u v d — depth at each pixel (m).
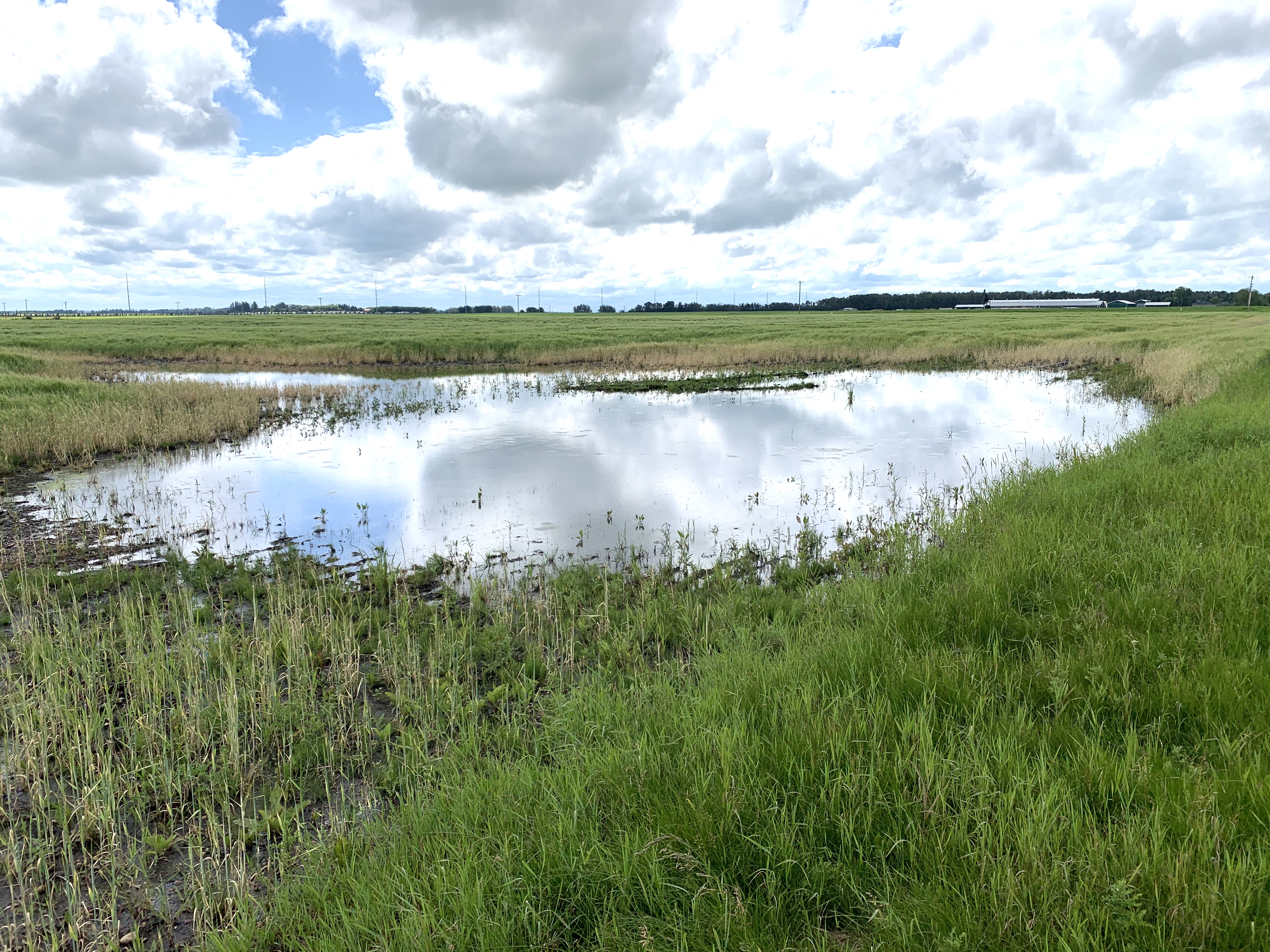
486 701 5.37
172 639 6.51
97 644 6.24
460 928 2.79
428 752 4.75
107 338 49.81
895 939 2.54
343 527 10.01
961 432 16.34
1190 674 4.02
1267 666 4.00
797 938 2.72
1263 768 3.14
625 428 17.34
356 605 7.30
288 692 5.60
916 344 37.34
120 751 4.92
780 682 4.56
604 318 92.56
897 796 3.17
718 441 15.56
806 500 10.88
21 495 11.74
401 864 3.36
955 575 6.50
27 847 4.09
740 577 7.79
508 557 8.71
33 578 8.00
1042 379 26.64
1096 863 2.68
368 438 16.44
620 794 3.55
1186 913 2.40
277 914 3.35
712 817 3.18
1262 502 6.86
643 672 5.39
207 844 4.10
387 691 5.68
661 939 2.72
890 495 11.09
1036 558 6.29
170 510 10.85
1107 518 7.30
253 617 7.06
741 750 3.64
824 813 3.20
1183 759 3.30
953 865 2.82
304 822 4.23
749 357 34.34
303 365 36.31
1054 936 2.44
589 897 2.96
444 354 37.94
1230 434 10.38
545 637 6.46
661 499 11.12
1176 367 22.42
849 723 3.78
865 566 7.75
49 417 15.94
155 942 3.43
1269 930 2.32
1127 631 4.64
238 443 15.91
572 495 11.45
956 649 4.75
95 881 3.86
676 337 45.69
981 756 3.44
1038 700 4.10
